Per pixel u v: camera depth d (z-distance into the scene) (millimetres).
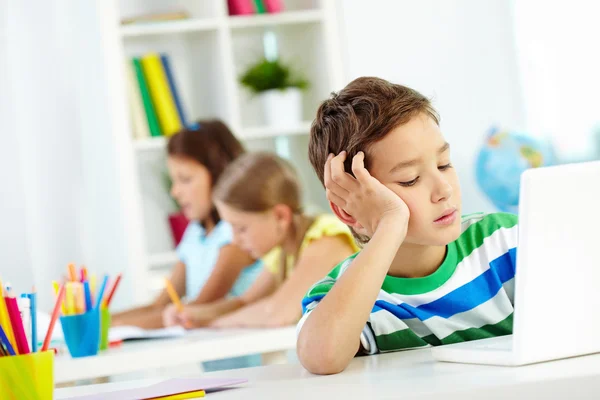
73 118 3543
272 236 2520
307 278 2371
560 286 967
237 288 2977
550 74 3852
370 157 1278
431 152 1257
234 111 3473
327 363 1101
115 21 3402
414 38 3672
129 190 3400
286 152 3793
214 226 3121
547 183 942
